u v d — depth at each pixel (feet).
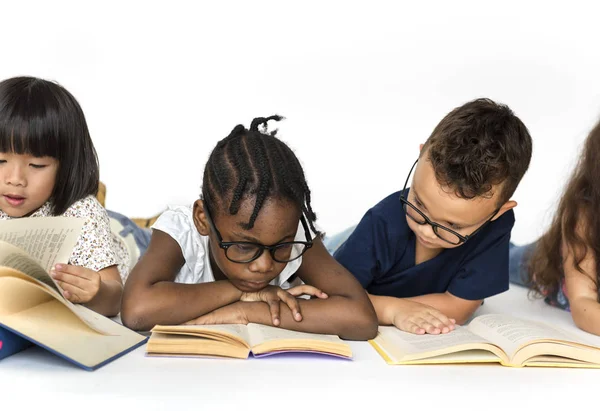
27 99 4.88
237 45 12.17
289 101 12.08
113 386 3.48
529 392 3.66
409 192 5.17
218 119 12.05
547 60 11.61
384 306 5.16
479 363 4.16
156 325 4.17
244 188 4.18
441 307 5.58
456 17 11.85
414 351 4.16
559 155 11.41
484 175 4.64
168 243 4.94
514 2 11.71
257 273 4.32
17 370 3.67
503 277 5.66
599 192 5.89
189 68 12.14
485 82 11.81
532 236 10.67
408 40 11.94
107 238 5.52
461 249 5.67
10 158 4.83
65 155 5.12
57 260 4.52
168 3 12.16
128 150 11.87
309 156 11.65
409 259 5.79
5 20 11.93
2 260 3.74
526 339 4.23
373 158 11.70
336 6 12.07
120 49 12.09
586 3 11.55
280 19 12.17
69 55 12.05
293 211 4.27
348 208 10.79
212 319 4.53
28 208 5.01
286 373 3.80
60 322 4.01
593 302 5.65
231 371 3.79
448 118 5.03
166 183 11.35
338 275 4.95
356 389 3.59
